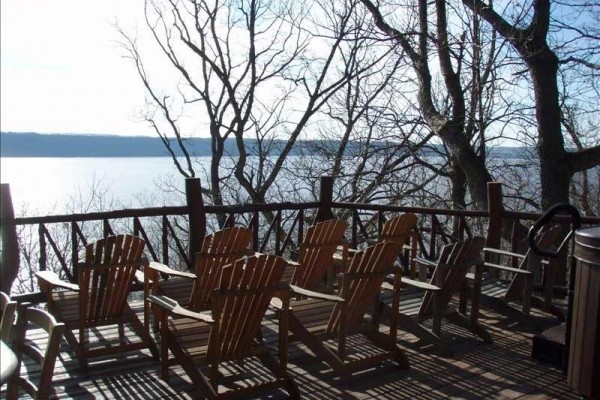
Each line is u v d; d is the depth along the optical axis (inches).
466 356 140.6
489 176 375.9
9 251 159.8
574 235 110.4
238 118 494.6
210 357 107.7
